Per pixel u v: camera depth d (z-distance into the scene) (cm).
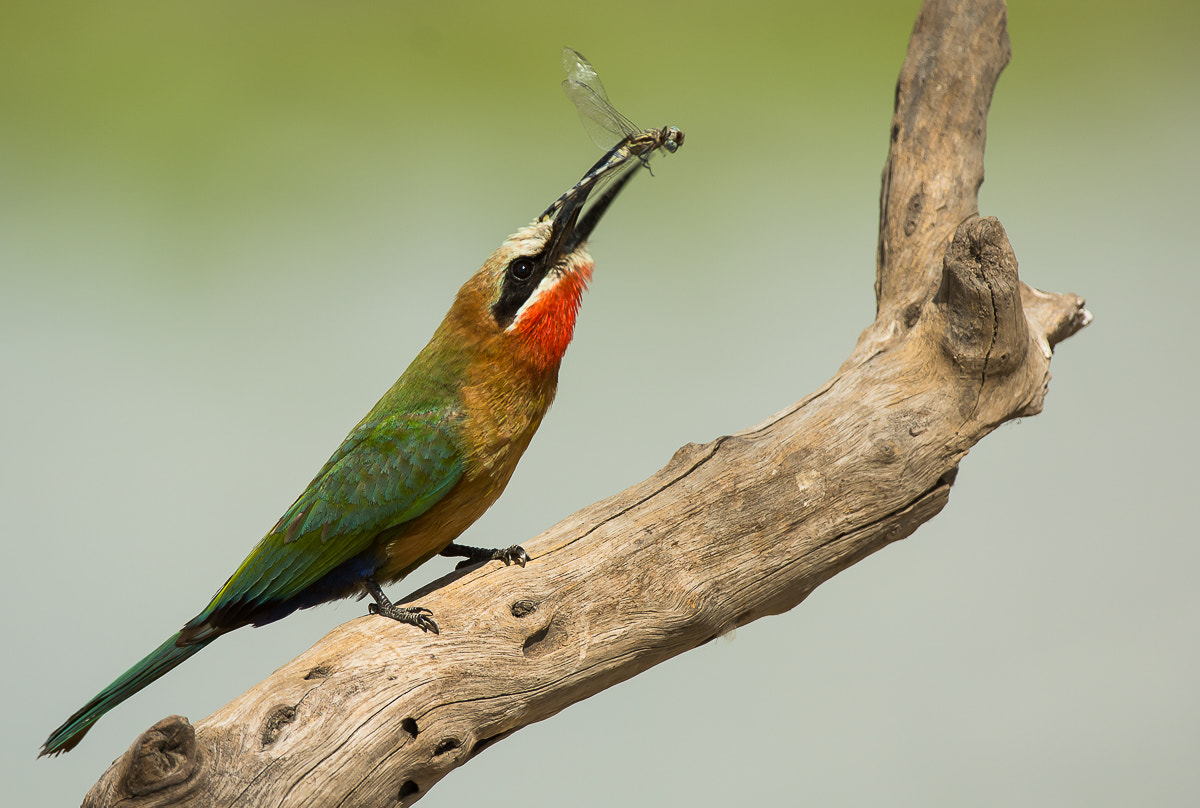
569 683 949
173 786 760
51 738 970
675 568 991
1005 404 1107
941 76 1323
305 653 892
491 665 911
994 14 1357
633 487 1044
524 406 1070
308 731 826
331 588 1076
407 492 1035
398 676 872
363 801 837
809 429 1070
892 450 1056
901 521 1069
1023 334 1097
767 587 1025
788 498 1030
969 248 1082
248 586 1041
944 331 1108
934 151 1294
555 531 1010
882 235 1291
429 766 869
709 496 1024
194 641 1032
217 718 818
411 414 1052
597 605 966
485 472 1060
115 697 998
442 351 1070
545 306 1055
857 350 1175
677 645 1002
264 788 798
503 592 949
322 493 1046
